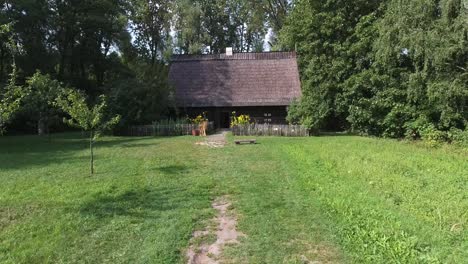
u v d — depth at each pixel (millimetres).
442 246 6160
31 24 31547
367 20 28906
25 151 18703
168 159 15516
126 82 29219
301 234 6891
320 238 6680
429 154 16484
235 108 34469
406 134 23719
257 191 10055
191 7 50375
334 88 29141
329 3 30453
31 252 6219
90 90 39594
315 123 27359
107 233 7027
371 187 10273
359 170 12438
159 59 50719
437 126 22047
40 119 23031
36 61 32781
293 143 21031
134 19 48750
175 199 9297
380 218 7504
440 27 19969
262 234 6945
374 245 6160
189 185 10797
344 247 6266
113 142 22578
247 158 15641
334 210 8102
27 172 12883
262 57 37469
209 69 36906
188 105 33906
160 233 7004
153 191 10117
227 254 6141
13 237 6852
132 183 11016
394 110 24484
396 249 5918
